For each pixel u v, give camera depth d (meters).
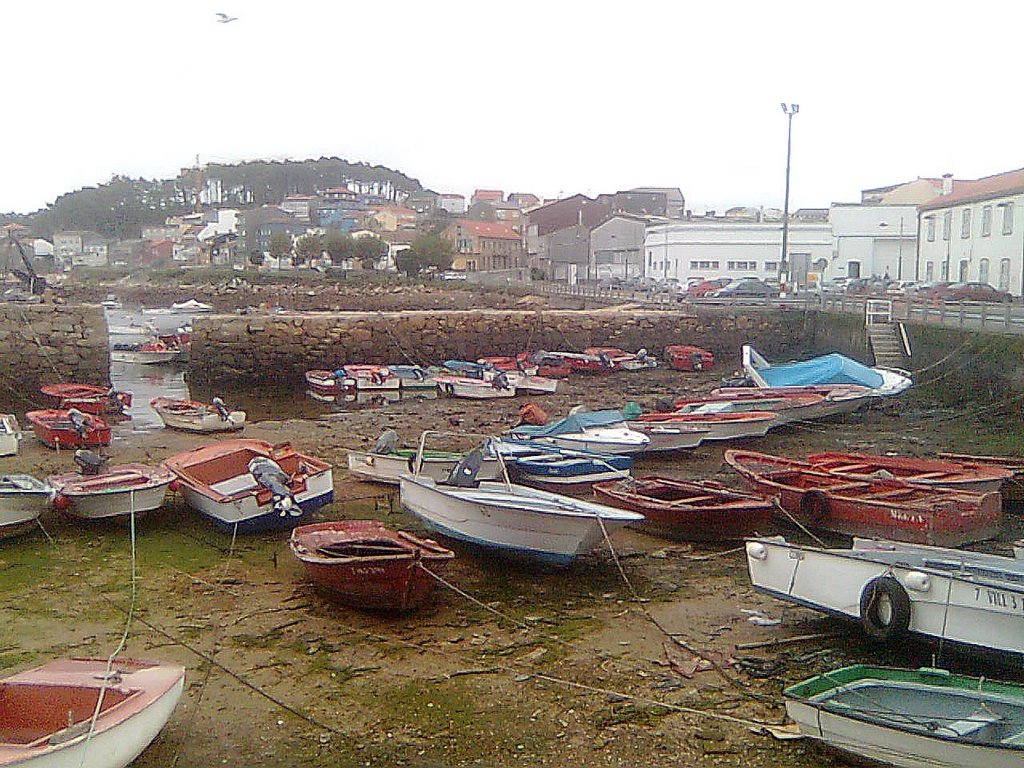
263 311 44.09
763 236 60.50
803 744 7.57
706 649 9.47
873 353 30.16
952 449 19.98
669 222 69.94
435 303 56.25
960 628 8.56
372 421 24.19
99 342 28.89
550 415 24.98
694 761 7.36
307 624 10.07
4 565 11.97
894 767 6.94
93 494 13.02
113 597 10.88
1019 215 39.28
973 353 25.03
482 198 138.00
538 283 64.38
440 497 12.41
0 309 27.77
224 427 22.39
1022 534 13.48
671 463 18.88
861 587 9.26
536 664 9.12
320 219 111.19
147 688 7.20
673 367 35.91
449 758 7.41
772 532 13.58
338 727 7.88
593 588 11.27
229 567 11.91
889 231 59.22
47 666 7.61
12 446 19.16
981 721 6.88
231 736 7.72
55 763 6.14
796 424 22.80
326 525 11.80
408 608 10.28
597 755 7.45
